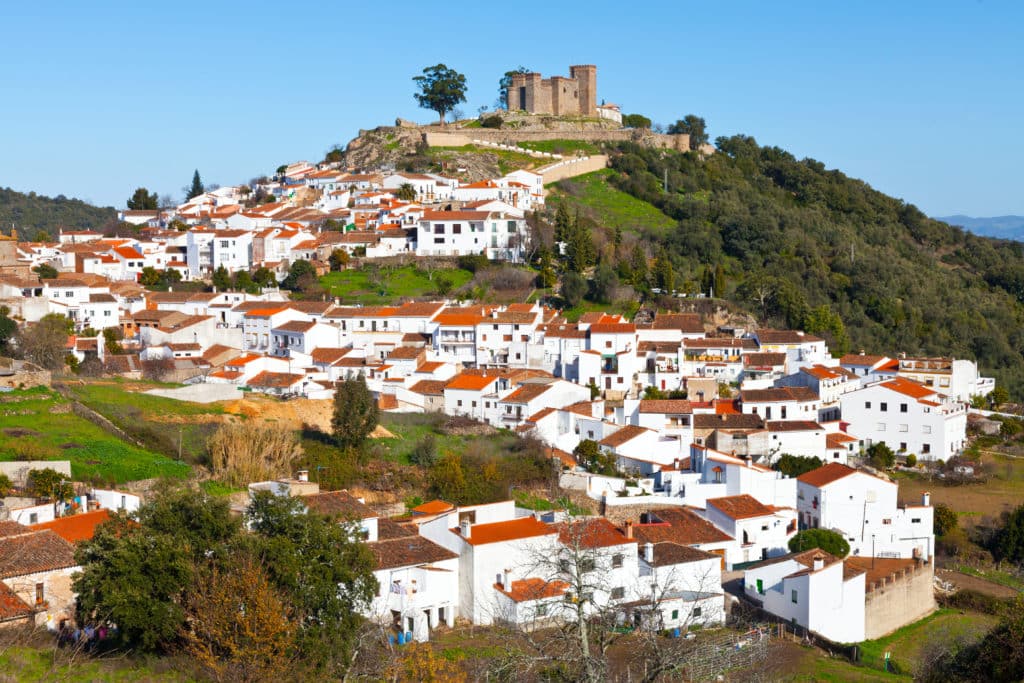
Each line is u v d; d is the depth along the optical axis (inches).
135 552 2731.3
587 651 2123.5
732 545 4224.9
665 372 6333.7
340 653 2674.7
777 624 3750.0
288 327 6776.6
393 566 3385.8
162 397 5300.2
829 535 4328.3
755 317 7844.5
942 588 4456.2
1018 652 3095.5
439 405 5876.0
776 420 5629.9
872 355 7490.2
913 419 5871.1
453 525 3631.9
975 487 5605.3
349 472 4515.3
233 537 2866.6
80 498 3757.4
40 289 6707.7
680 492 4719.5
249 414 5216.5
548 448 5265.8
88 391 5216.5
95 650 2765.7
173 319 6943.9
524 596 3331.7
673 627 3393.2
